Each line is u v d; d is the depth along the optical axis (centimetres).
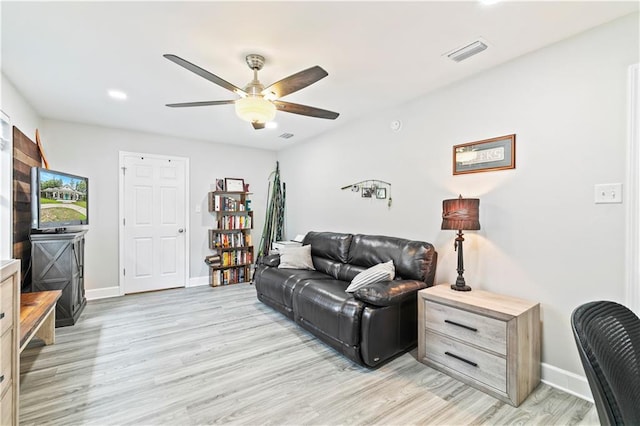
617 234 179
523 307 196
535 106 215
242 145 526
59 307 306
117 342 271
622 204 177
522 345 186
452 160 271
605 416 58
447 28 188
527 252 219
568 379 197
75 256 322
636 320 85
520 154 223
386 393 196
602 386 60
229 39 200
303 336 287
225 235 497
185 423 168
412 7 168
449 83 271
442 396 192
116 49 212
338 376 216
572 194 198
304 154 490
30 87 276
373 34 195
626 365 71
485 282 245
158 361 237
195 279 484
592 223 189
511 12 173
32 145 328
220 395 194
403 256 281
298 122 393
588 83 191
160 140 454
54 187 308
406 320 248
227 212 511
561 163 203
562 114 202
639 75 171
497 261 237
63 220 323
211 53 218
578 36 195
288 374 219
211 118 371
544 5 166
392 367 230
